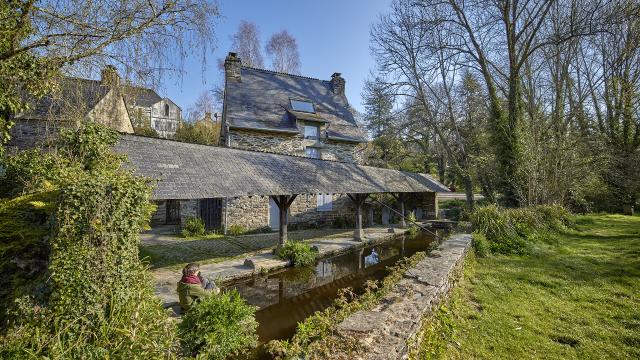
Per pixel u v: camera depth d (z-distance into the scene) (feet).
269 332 16.80
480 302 16.28
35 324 9.32
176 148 25.81
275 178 29.45
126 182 11.55
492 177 49.65
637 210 52.47
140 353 9.16
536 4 45.75
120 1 17.12
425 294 13.39
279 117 50.96
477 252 26.05
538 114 46.68
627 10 38.06
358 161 57.06
